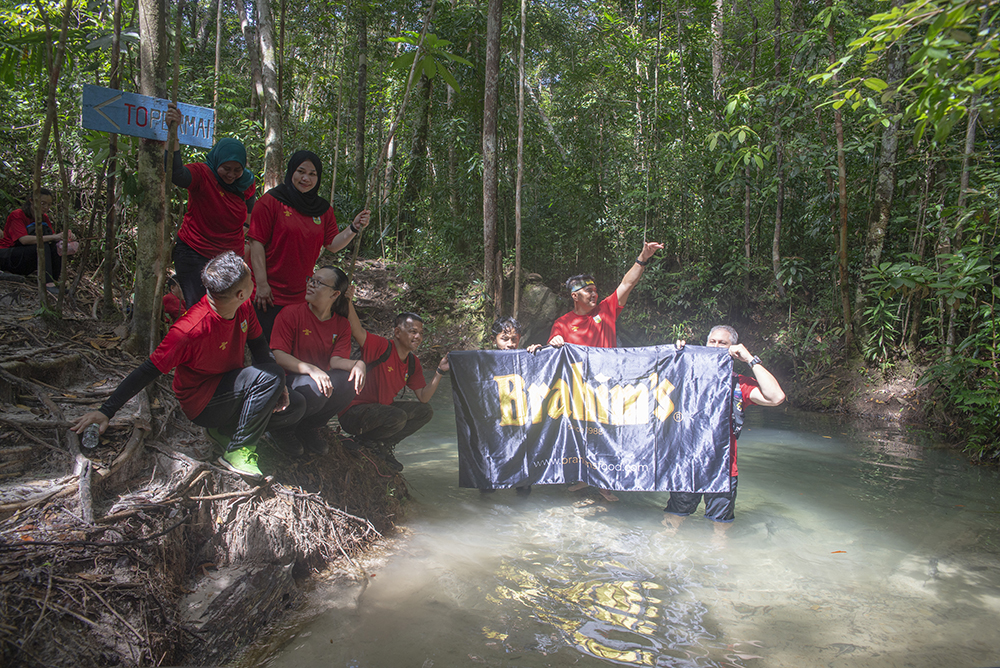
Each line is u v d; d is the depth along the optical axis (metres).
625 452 4.18
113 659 2.12
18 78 7.20
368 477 3.97
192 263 4.01
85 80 6.96
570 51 11.53
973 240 6.41
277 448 3.60
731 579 3.11
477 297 11.09
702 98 11.05
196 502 2.93
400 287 11.73
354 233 4.16
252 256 3.81
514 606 2.80
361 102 12.57
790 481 4.81
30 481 2.69
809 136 9.03
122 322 4.57
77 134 7.30
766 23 12.70
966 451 5.84
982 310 6.13
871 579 3.12
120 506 2.69
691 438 4.06
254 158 9.61
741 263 10.09
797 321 9.39
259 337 3.34
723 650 2.45
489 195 10.53
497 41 10.12
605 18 11.05
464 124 11.58
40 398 3.22
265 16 7.36
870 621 2.70
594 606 2.80
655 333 10.73
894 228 8.39
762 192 9.59
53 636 2.08
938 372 6.53
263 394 3.11
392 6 10.98
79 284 5.18
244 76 12.33
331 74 10.58
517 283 9.54
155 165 3.96
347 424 4.11
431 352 10.61
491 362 4.40
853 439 6.33
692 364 4.14
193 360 3.00
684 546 3.54
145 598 2.36
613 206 11.77
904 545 3.57
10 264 5.32
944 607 2.84
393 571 3.14
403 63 3.34
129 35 4.01
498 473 4.31
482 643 2.47
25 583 2.19
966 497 4.45
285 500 3.22
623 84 11.29
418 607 2.77
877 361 7.91
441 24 11.44
